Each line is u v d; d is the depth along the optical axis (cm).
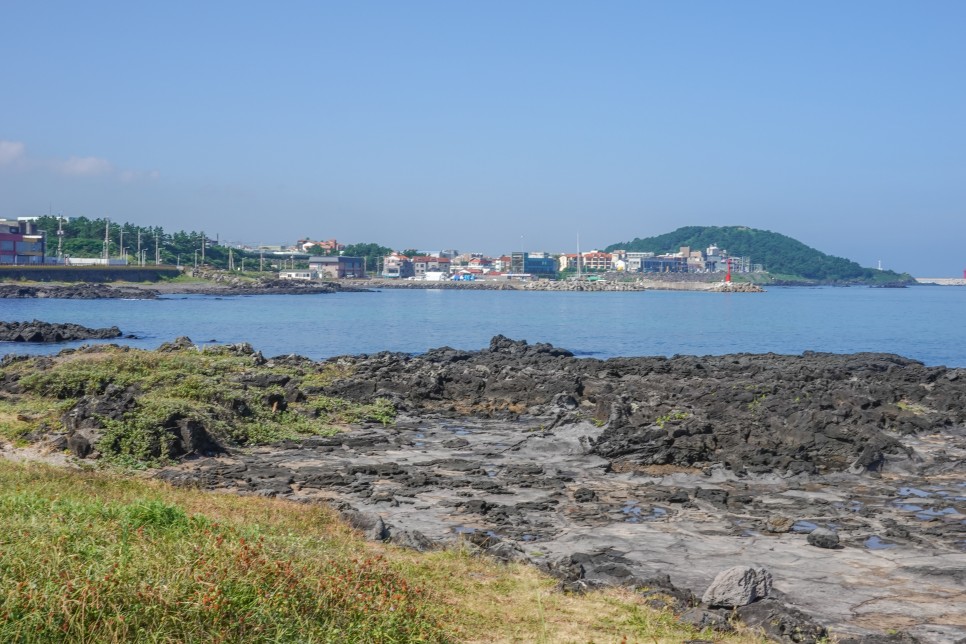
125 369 5469
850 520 3114
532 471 3862
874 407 5175
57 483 2877
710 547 2780
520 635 1755
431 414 5447
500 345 9256
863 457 3862
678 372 7044
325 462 4009
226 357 6706
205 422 4253
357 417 5125
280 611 1512
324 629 1504
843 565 2605
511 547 2575
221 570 1611
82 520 2022
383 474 3753
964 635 2072
